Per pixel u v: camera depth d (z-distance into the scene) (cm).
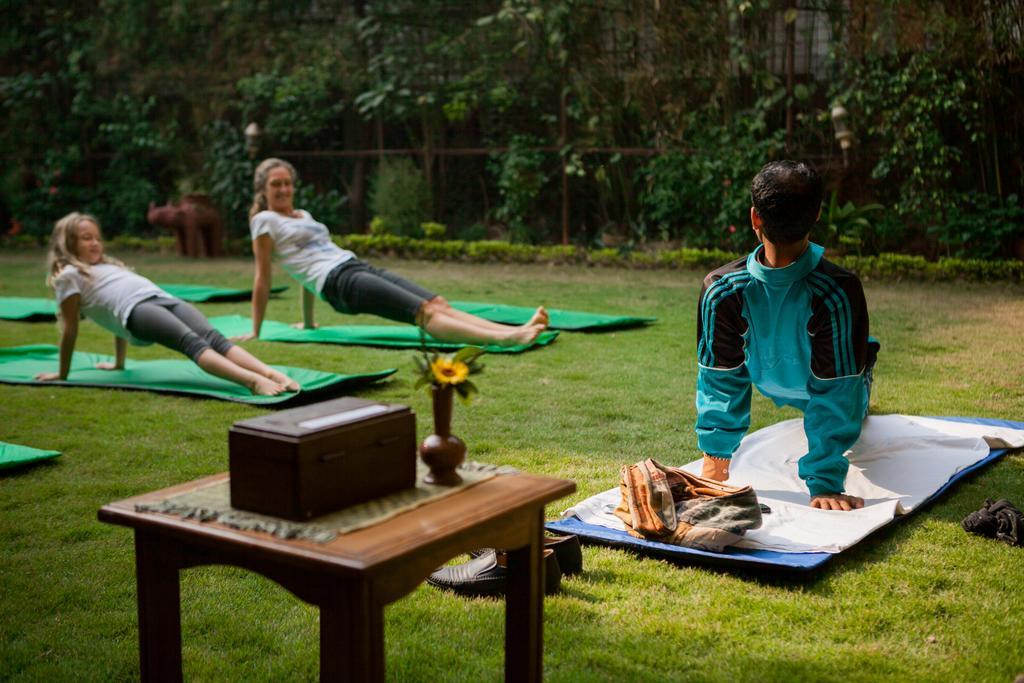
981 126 995
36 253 1412
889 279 1006
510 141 1238
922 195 1026
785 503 347
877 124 1052
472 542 194
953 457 399
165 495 206
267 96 1342
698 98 1140
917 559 308
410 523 188
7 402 532
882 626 263
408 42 1293
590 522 335
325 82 1327
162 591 202
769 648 251
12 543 333
